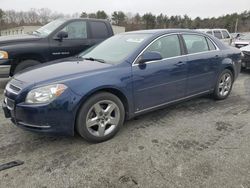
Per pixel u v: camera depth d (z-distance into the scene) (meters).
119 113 3.56
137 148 3.28
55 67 3.61
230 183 2.56
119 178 2.67
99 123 3.39
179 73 4.23
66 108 3.07
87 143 3.42
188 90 4.52
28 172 2.78
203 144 3.37
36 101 3.01
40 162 2.97
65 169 2.83
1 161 2.98
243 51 8.37
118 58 3.76
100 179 2.65
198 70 4.58
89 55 4.27
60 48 6.45
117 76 3.46
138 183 2.58
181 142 3.43
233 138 3.54
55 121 3.06
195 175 2.70
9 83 3.46
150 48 3.90
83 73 3.30
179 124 4.03
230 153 3.13
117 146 3.33
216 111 4.63
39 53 6.13
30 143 3.42
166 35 4.18
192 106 4.91
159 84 3.96
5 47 5.70
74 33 6.75
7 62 5.72
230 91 5.56
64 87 3.07
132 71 3.61
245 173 2.72
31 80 3.19
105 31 7.35
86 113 3.24
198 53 4.61
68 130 3.17
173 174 2.72
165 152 3.17
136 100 3.74
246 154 3.11
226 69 5.26
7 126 3.95
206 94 4.99
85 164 2.92
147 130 3.81
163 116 4.36
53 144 3.39
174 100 4.32
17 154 3.14
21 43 5.92
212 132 3.73
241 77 7.87
